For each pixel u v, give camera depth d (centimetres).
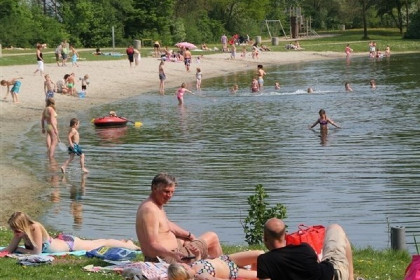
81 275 1298
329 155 3170
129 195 2520
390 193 2467
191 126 4162
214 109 4919
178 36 11375
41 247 1463
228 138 3709
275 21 13800
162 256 1280
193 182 2684
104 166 3036
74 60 7500
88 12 10362
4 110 4719
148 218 1288
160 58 8762
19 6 9856
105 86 6397
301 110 4744
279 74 7806
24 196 2519
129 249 1501
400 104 4912
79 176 2845
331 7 15462
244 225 2092
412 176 2711
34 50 9194
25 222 1461
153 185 1307
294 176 2758
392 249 1648
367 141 3512
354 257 1538
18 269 1338
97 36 10388
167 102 5425
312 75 7525
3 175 2866
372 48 10294
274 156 3184
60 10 10975
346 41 12419
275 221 1070
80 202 2427
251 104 5156
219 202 2384
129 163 3094
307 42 12250
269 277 1049
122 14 10862
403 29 14100
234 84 6794
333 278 1085
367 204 2333
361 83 6488
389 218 2173
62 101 5366
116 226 2136
